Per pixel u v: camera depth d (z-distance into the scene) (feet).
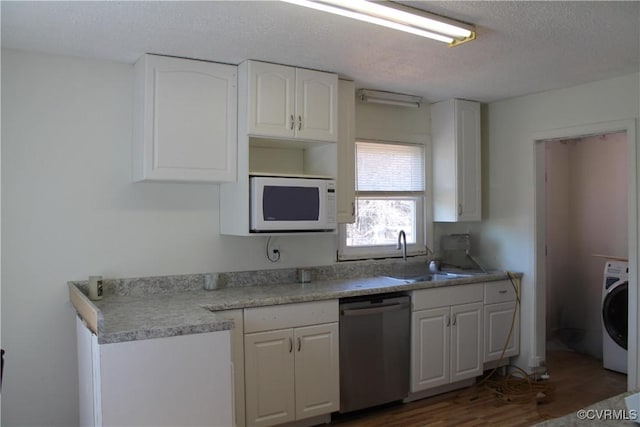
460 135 14.03
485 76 11.68
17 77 9.38
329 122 11.25
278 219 10.46
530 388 12.92
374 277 13.21
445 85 12.52
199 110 10.11
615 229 15.88
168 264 10.76
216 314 8.91
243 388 9.53
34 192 9.52
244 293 10.53
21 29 8.36
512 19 8.18
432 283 12.14
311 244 12.64
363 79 11.93
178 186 10.90
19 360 9.36
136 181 10.17
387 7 7.33
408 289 11.75
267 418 9.80
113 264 10.21
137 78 10.10
